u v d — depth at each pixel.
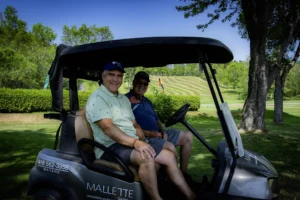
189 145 2.67
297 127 10.01
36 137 6.79
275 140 6.71
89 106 2.21
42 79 19.89
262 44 8.12
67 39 27.81
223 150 2.22
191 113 14.53
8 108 12.51
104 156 2.19
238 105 24.03
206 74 2.06
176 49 2.20
